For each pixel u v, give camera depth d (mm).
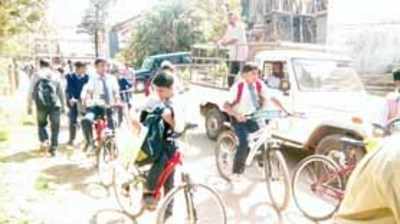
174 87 5234
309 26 26203
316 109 7918
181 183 4996
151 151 5148
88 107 8836
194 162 8977
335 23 21500
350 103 7758
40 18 10320
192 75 12695
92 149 8859
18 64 20047
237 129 7016
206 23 34125
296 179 6066
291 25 26422
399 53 18672
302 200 5984
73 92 10141
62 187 7391
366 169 1732
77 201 6754
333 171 5574
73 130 10359
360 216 1730
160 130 5121
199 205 5492
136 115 5316
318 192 5727
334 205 5543
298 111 8180
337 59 9047
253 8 29828
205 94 11125
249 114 6938
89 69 10164
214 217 5367
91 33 45938
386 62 18812
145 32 36000
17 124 12734
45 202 6652
